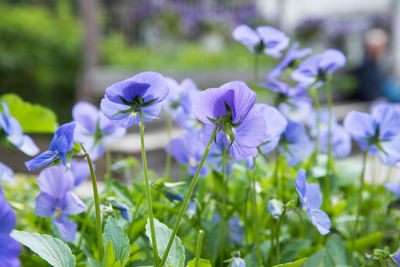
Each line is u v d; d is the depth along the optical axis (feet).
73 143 1.44
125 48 10.75
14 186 2.20
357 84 9.80
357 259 1.88
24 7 12.09
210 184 2.07
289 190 1.97
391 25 13.71
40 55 10.04
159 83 1.44
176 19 12.25
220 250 1.74
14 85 10.10
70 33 10.66
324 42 14.12
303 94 1.92
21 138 1.55
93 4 7.94
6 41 9.86
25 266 1.57
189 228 1.84
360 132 1.75
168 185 1.59
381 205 2.19
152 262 1.61
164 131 5.19
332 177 2.06
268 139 1.61
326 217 1.53
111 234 1.47
